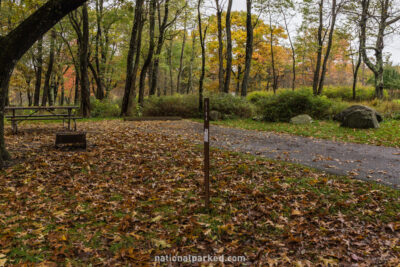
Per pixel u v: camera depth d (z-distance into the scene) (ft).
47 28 18.81
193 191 16.25
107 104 60.70
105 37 77.66
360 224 12.75
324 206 14.37
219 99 57.16
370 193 15.58
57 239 10.85
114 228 12.01
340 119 46.55
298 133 35.86
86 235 11.37
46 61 81.25
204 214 13.42
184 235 11.51
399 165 20.84
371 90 81.30
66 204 14.21
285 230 12.14
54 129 35.04
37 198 14.94
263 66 118.93
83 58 53.83
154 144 27.02
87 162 20.61
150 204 14.56
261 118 52.19
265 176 18.45
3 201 14.28
